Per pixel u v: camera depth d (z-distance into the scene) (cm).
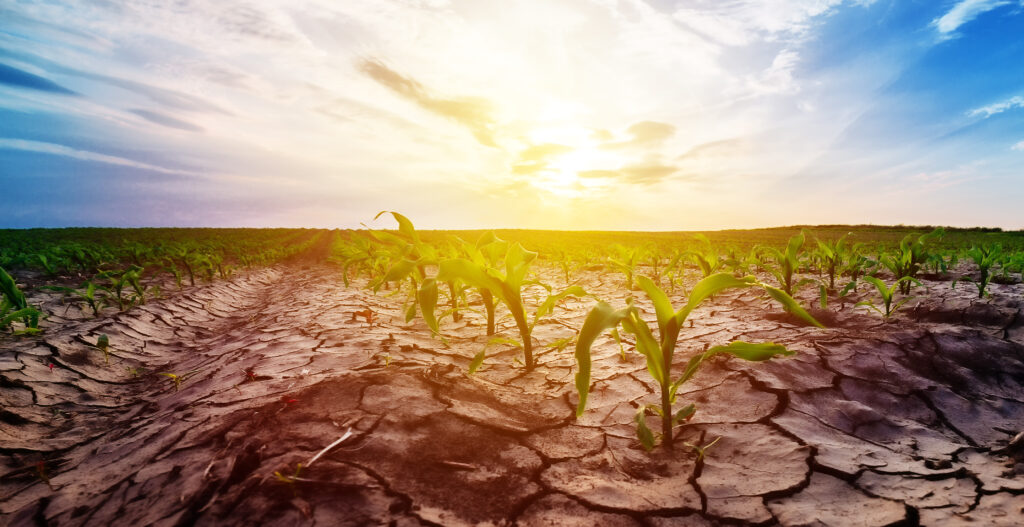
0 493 126
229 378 202
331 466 115
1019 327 262
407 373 180
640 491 120
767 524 106
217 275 705
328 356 223
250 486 107
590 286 549
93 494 119
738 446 142
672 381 196
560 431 154
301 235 3083
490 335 296
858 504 113
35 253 680
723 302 385
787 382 184
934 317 301
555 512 109
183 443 135
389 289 531
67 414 190
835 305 348
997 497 114
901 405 172
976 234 2056
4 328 278
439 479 117
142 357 287
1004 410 171
